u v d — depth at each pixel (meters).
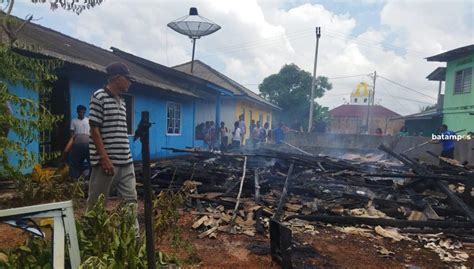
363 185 7.00
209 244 3.78
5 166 2.79
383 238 4.29
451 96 18.64
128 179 3.27
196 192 5.73
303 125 34.38
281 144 15.98
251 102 23.64
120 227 2.43
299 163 8.57
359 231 4.50
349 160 11.23
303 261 3.42
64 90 8.09
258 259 3.39
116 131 3.12
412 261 3.56
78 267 1.99
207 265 3.19
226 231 4.23
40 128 2.92
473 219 4.64
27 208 1.84
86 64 7.32
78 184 3.20
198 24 16.06
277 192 6.23
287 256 3.04
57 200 3.03
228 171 7.50
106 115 3.07
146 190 1.98
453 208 5.45
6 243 3.30
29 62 3.06
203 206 5.29
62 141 8.02
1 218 1.78
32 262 2.19
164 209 2.89
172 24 16.27
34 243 2.32
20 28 3.49
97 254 2.21
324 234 4.35
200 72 24.61
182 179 6.89
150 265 2.01
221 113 20.20
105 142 3.10
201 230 4.25
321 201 5.88
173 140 13.59
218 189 6.17
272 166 8.57
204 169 7.70
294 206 5.37
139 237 2.54
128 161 3.23
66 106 8.09
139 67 14.21
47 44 7.51
